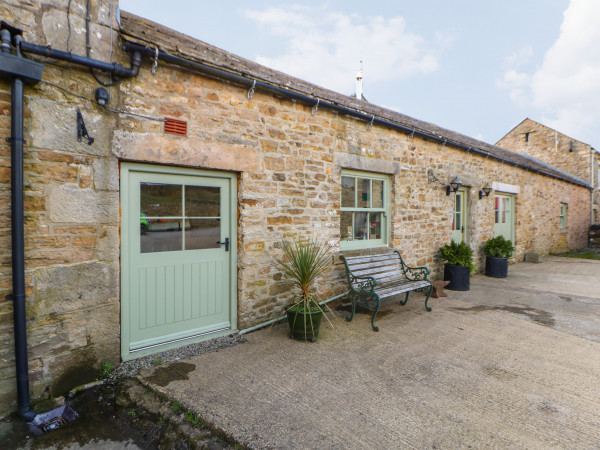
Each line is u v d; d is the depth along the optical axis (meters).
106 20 2.88
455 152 7.33
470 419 2.44
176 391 2.73
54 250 2.68
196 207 3.69
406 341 3.87
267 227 4.16
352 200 5.48
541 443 2.19
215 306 3.88
